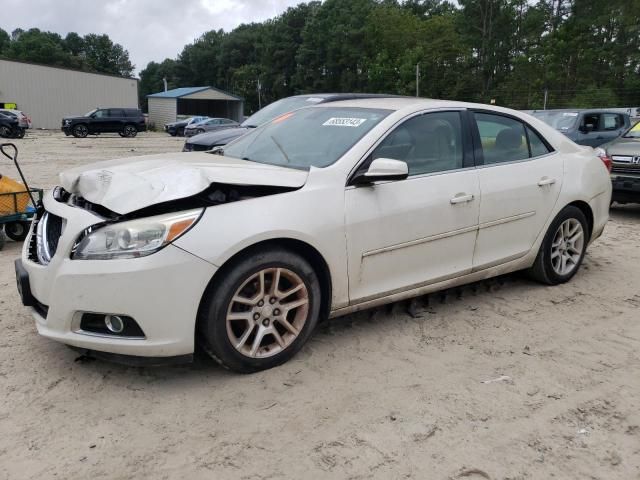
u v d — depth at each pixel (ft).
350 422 9.58
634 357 12.22
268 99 303.68
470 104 14.60
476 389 10.72
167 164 12.07
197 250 9.91
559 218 16.02
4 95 144.25
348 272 11.84
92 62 420.36
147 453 8.72
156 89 431.43
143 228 9.79
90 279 9.75
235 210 10.44
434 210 12.94
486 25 218.59
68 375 10.99
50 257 10.65
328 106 14.85
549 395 10.57
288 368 11.37
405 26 219.00
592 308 15.02
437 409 10.01
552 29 205.46
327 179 11.64
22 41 357.82
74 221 10.31
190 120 140.05
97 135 125.29
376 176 11.57
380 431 9.34
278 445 8.95
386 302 12.81
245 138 15.52
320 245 11.24
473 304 15.12
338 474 8.30
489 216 14.11
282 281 11.37
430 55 191.52
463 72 197.26
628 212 30.30
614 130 44.65
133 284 9.62
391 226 12.27
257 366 11.03
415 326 13.61
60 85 152.66
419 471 8.41
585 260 19.74
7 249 20.36
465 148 13.96
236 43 380.99
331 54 238.48
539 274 16.31
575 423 9.71
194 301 9.99
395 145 12.72
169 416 9.70
